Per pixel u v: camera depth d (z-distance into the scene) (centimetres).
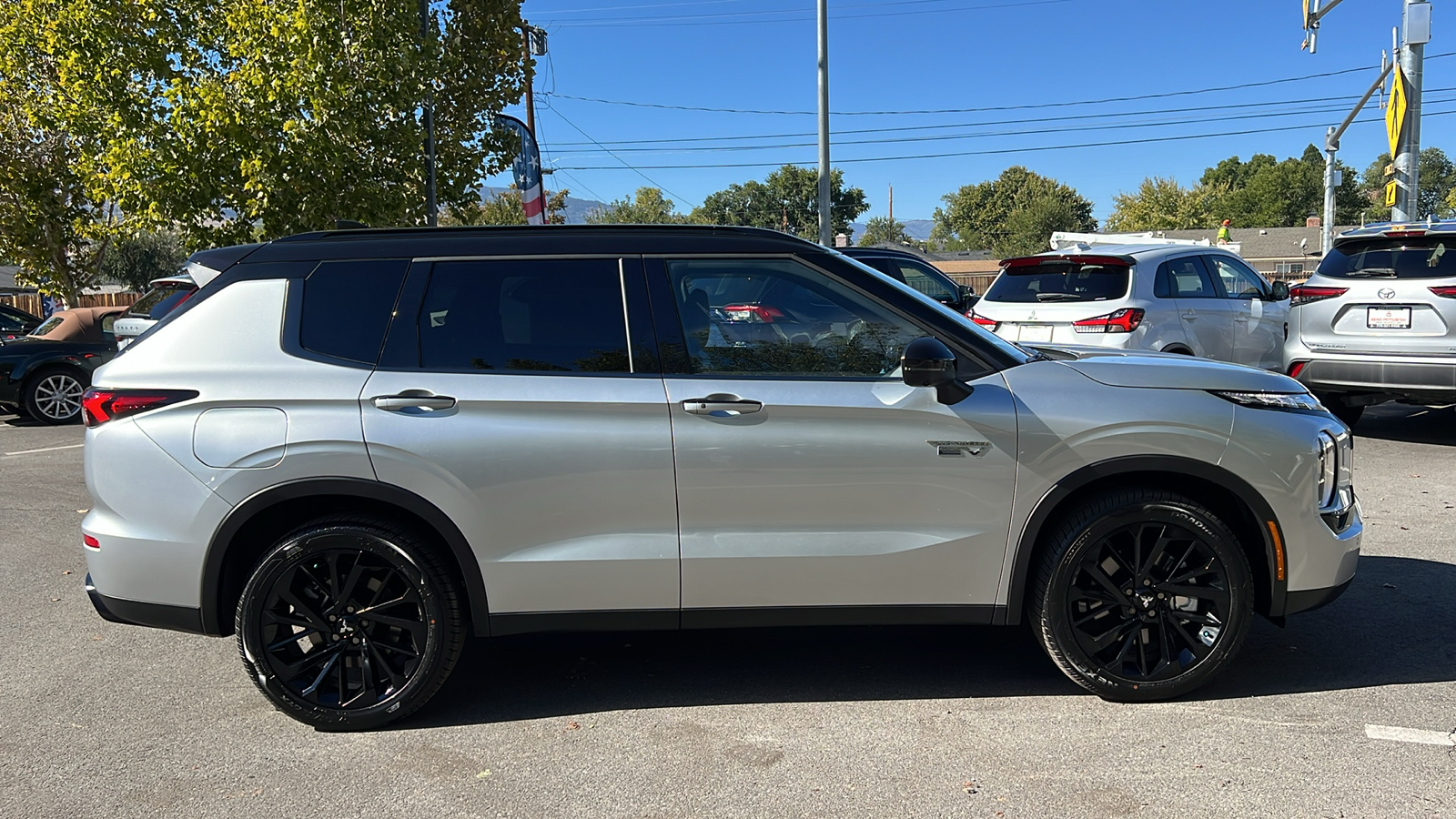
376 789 307
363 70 1273
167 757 330
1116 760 314
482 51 1452
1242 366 376
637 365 344
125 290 4250
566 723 352
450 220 1672
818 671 396
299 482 334
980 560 347
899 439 340
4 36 1644
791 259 354
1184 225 8638
